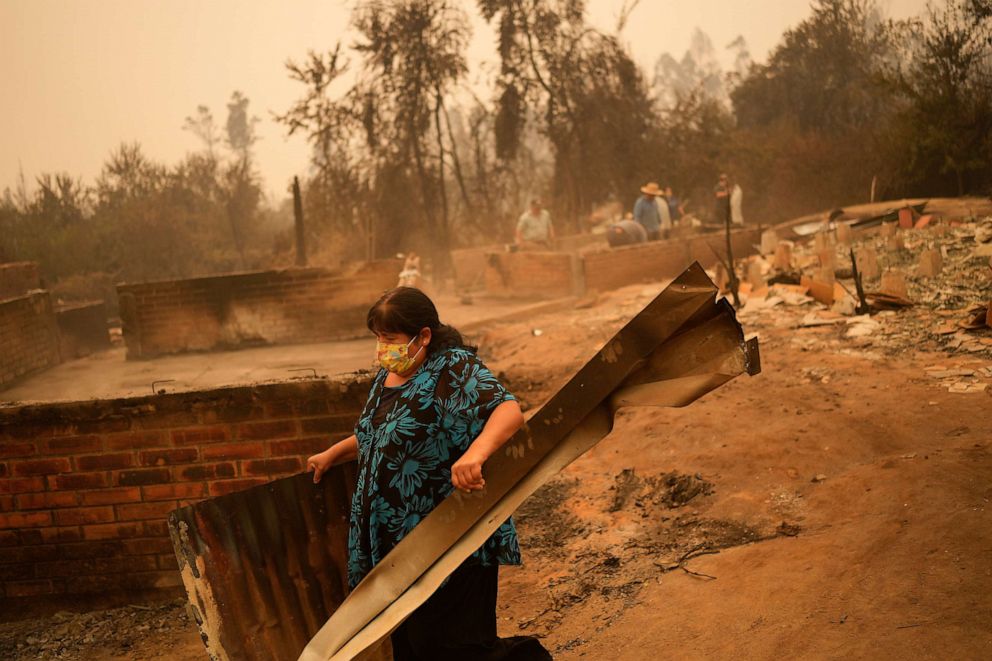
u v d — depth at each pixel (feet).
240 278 44.19
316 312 44.73
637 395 7.93
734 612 11.94
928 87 65.05
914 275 31.35
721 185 67.82
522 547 16.75
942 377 19.86
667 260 52.90
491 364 33.78
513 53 86.48
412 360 9.11
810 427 18.13
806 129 90.53
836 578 11.91
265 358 41.09
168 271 94.02
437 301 55.31
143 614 15.57
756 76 98.37
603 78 88.58
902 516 13.25
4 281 51.80
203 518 9.85
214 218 105.29
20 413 15.42
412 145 86.89
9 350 38.81
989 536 11.82
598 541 16.02
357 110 85.15
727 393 21.53
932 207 50.98
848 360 22.48
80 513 15.76
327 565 10.35
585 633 13.01
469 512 8.38
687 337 7.79
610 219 87.66
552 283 51.78
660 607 12.88
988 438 15.76
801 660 10.33
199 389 15.37
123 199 102.94
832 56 89.81
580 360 30.35
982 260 31.35
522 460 8.21
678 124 91.25
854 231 46.60
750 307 31.12
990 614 10.07
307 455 15.43
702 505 16.33
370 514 9.10
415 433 8.95
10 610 15.99
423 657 9.14
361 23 83.87
